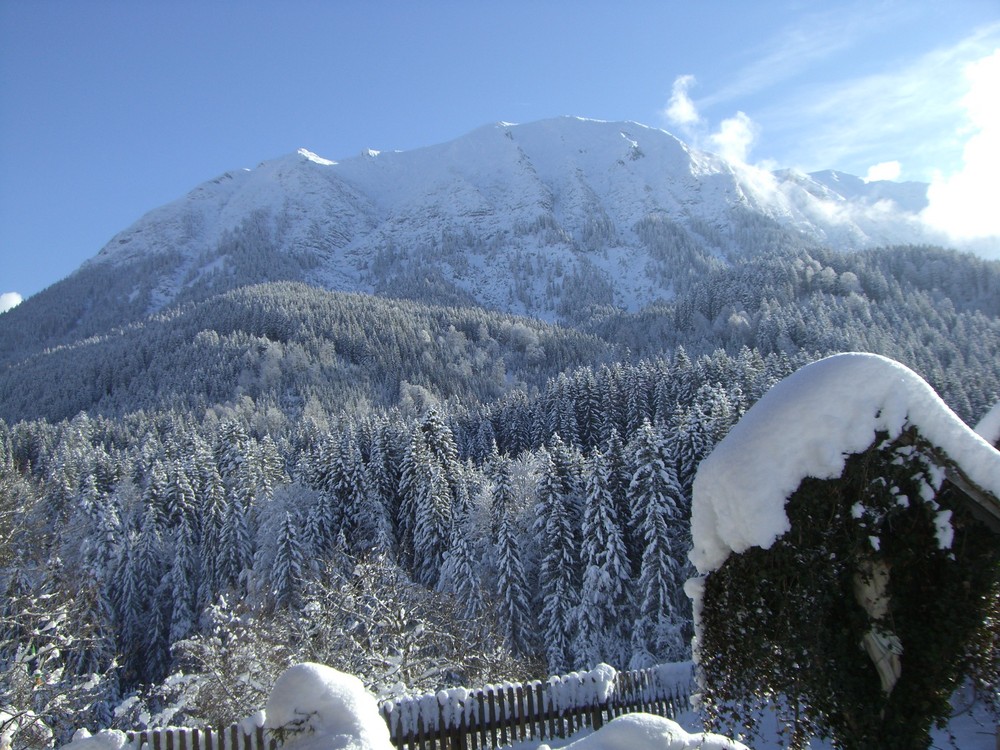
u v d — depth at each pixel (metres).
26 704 13.89
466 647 23.25
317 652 20.03
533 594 40.38
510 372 172.75
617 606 36.47
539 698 13.80
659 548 34.38
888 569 6.88
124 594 45.69
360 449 63.69
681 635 33.53
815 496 6.80
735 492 7.00
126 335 191.62
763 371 73.94
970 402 73.25
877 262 176.00
